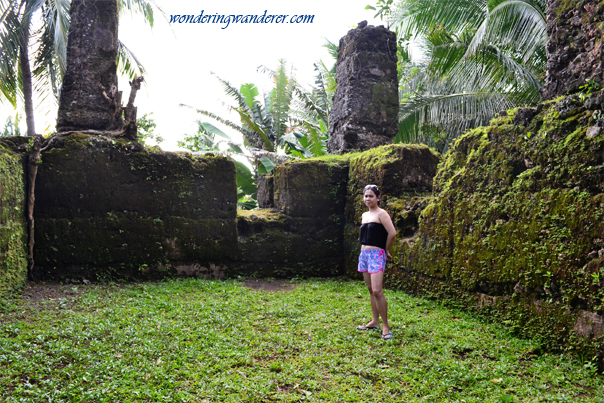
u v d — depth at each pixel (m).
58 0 13.73
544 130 4.81
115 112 7.93
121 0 13.19
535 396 3.54
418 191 8.04
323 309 5.95
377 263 4.99
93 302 5.85
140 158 7.65
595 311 4.09
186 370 3.78
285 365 3.97
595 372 3.95
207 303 5.93
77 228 7.20
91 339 4.39
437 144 15.08
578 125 4.50
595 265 4.11
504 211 5.20
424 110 12.43
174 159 7.89
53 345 4.11
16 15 13.80
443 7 13.20
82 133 7.48
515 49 10.87
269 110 14.79
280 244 8.61
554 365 4.19
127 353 4.04
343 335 4.86
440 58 11.21
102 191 7.38
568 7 5.26
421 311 5.95
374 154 8.29
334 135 11.10
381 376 3.85
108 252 7.35
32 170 6.78
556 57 5.38
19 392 3.21
